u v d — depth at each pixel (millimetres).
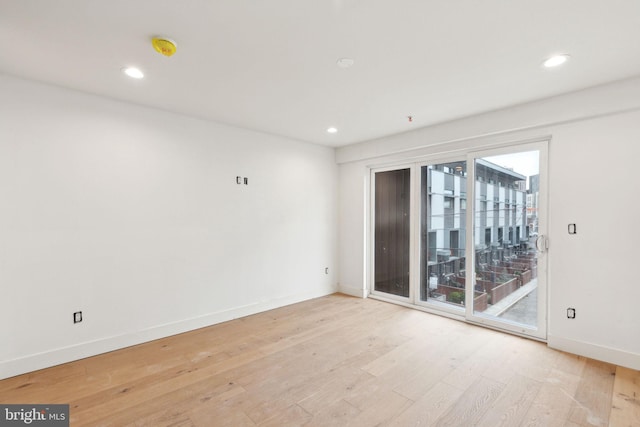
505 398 2174
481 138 3475
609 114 2650
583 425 1888
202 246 3600
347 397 2201
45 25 1799
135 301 3115
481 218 3605
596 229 2730
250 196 4039
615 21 1759
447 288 3990
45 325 2633
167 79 2547
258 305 4117
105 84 2650
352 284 5000
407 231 4406
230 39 1958
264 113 3389
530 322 3232
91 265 2861
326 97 2928
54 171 2674
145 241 3180
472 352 2895
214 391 2281
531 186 3188
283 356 2836
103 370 2586
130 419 1968
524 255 3254
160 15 1710
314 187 4824
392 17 1732
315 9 1657
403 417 1979
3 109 2457
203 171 3605
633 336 2566
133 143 3104
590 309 2766
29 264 2562
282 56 2174
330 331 3436
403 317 3898
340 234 5188
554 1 1586
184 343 3135
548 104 2912
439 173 4066
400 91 2779
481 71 2400
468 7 1640
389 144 4312
